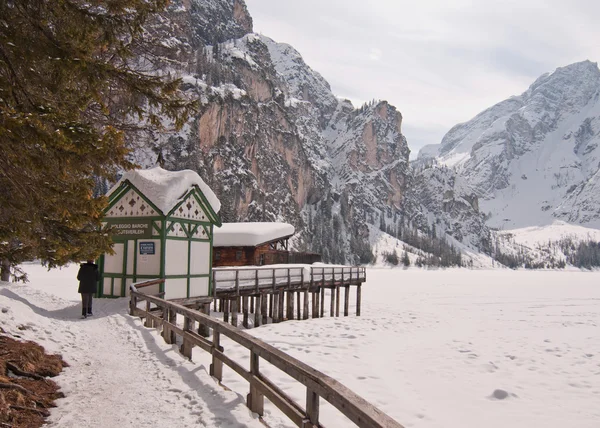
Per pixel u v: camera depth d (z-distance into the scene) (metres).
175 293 18.39
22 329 9.52
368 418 3.69
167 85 7.03
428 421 9.60
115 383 7.52
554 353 17.80
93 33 6.57
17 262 11.34
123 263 18.42
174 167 127.94
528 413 10.62
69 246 7.37
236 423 5.82
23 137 5.26
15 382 6.65
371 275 122.38
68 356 9.10
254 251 46.53
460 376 13.53
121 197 18.77
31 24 5.89
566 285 88.81
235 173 155.25
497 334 22.69
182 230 18.92
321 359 14.12
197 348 10.75
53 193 6.32
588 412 10.90
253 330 20.23
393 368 13.83
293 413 5.22
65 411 6.16
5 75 5.88
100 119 10.71
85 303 14.76
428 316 30.94
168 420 5.93
